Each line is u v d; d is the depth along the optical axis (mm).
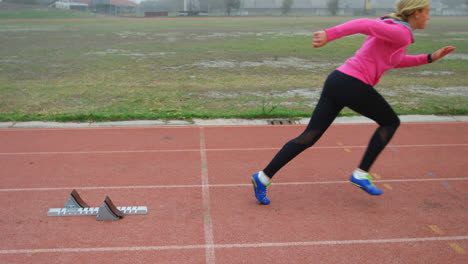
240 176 4199
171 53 16484
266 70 12234
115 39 23031
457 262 2658
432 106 7504
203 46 19297
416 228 3109
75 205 3312
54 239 2887
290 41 21969
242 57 15359
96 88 9172
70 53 16406
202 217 3256
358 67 2863
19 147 5152
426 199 3664
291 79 10672
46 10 65125
